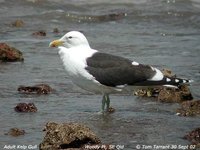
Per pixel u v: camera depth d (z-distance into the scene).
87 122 13.89
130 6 29.62
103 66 14.58
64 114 14.46
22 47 22.00
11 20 26.70
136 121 13.98
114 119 14.15
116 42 23.14
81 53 14.82
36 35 24.14
